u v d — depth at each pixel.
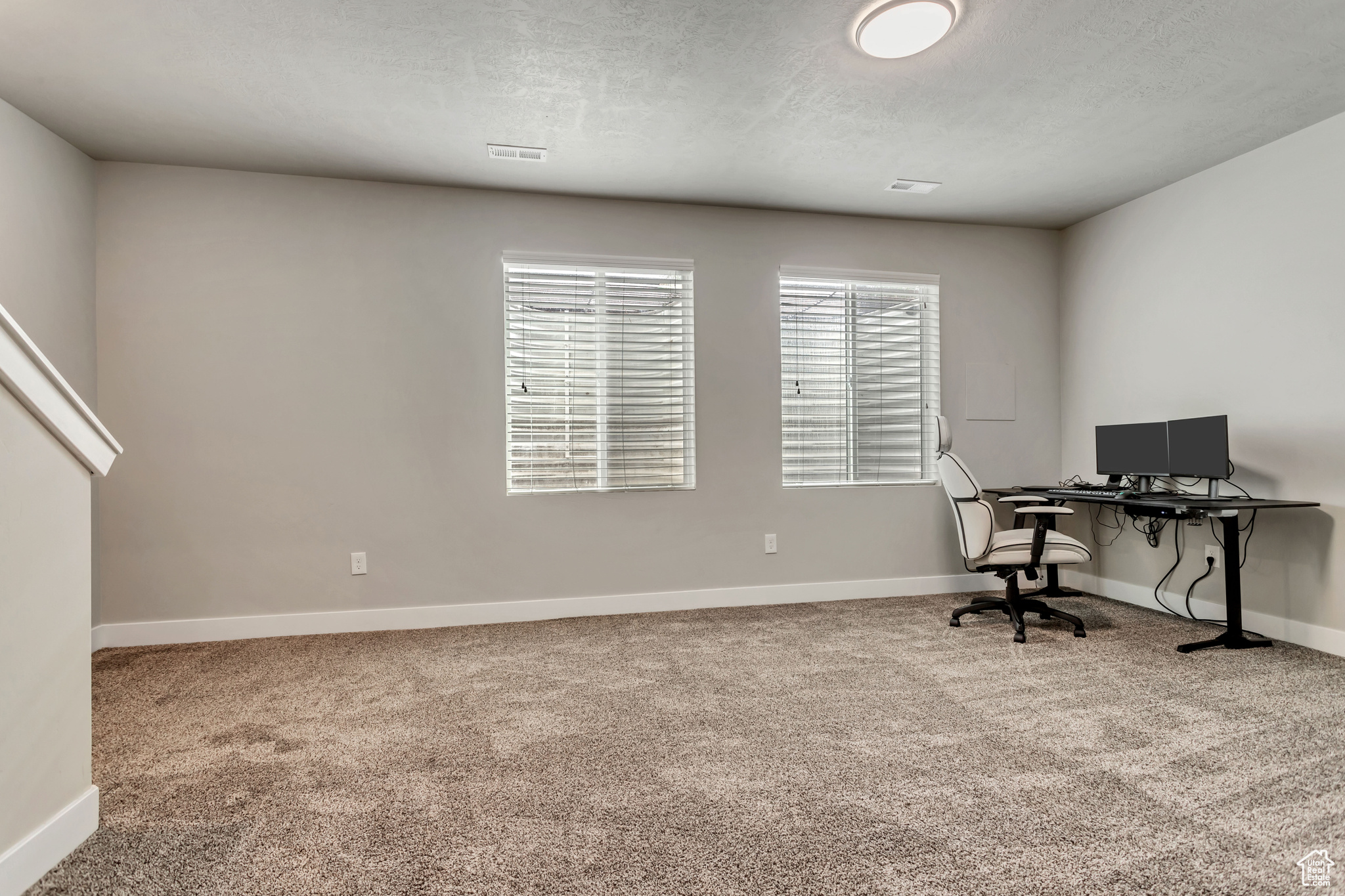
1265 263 3.31
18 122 2.85
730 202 4.05
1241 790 1.83
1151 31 2.37
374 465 3.66
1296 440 3.18
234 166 3.45
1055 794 1.81
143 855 1.57
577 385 3.96
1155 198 3.91
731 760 2.04
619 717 2.38
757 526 4.17
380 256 3.68
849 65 2.59
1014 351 4.58
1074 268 4.52
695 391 4.08
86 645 1.65
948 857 1.53
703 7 2.23
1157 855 1.53
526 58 2.53
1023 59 2.55
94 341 3.32
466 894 1.42
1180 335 3.76
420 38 2.39
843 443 4.36
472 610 3.76
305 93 2.76
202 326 3.46
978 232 4.52
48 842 1.51
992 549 3.44
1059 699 2.52
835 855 1.54
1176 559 3.84
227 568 3.49
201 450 3.46
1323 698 2.51
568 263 3.91
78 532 1.63
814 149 3.34
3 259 2.78
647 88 2.75
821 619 3.77
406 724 2.33
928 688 2.65
